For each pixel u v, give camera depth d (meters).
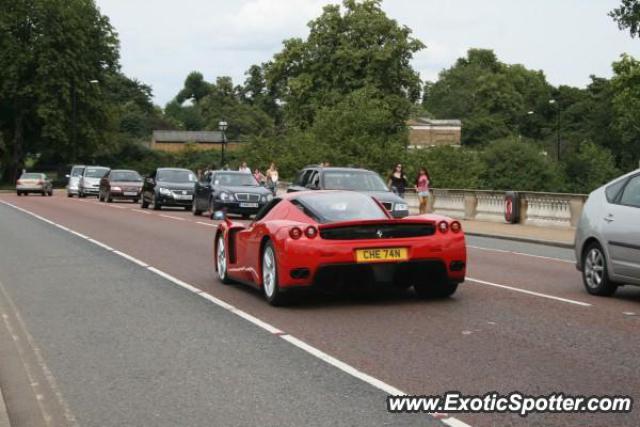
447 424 5.18
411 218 9.93
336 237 9.44
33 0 74.56
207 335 8.15
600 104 110.25
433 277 9.98
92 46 78.62
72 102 75.88
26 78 75.69
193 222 26.56
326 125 56.56
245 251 10.86
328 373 6.53
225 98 164.25
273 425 5.20
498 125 140.00
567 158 93.94
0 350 7.57
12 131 80.38
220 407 5.62
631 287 11.77
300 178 22.95
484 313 9.27
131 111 140.75
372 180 21.77
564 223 25.42
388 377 6.36
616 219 10.45
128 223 25.91
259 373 6.55
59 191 70.31
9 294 11.05
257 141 56.34
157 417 5.43
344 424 5.19
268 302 10.09
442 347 7.43
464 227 26.02
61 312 9.60
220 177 29.73
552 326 8.45
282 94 73.25
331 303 10.09
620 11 47.06
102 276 12.92
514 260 15.98
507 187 90.19
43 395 6.03
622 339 7.76
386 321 8.79
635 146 103.62
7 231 22.41
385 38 70.50
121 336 8.16
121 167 95.44
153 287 11.68
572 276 13.11
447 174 60.69
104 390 6.14
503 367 6.64
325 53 71.25
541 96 145.12
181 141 140.75
